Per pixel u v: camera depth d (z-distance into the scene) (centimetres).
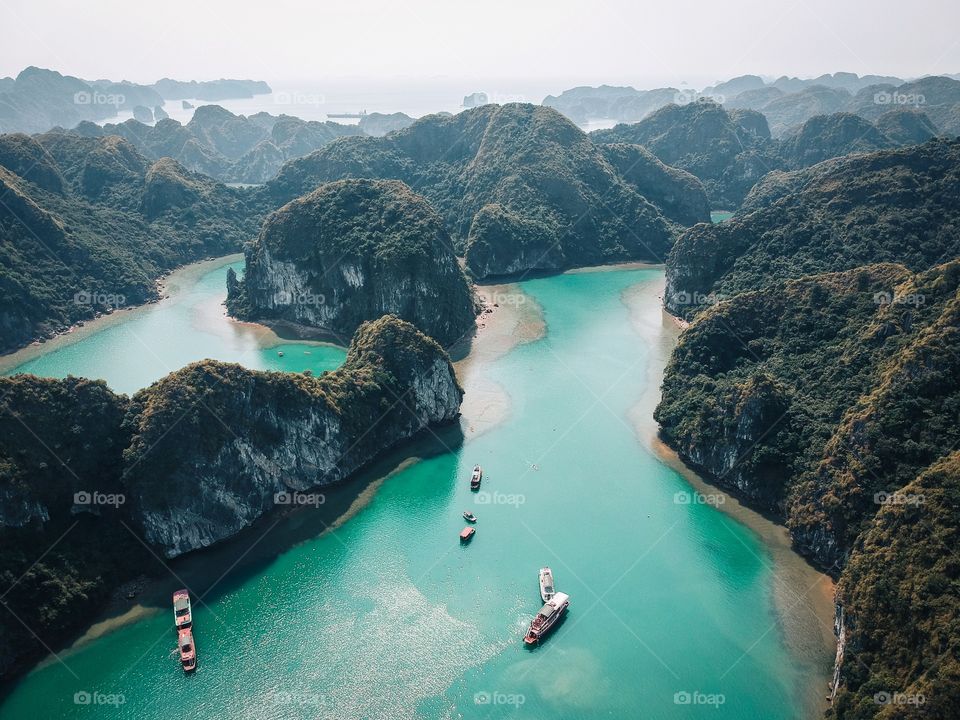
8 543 9631
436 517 11906
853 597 8675
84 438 11062
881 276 14362
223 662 8962
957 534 8200
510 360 18550
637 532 11488
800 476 11506
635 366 18088
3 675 8769
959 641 7106
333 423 12938
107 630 9506
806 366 13750
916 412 10362
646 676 8781
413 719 8206
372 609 9844
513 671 8844
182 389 11312
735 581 10369
